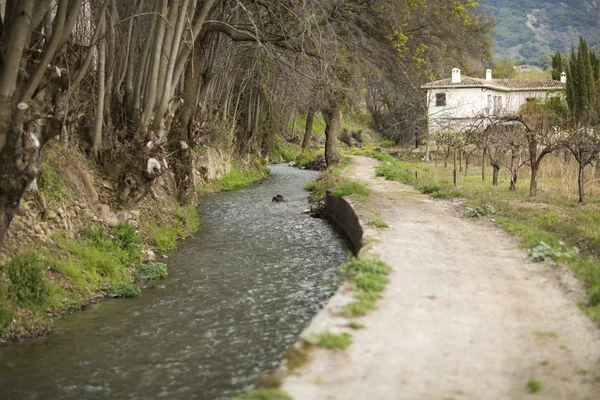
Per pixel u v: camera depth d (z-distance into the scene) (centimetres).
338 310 738
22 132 1065
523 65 18125
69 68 1298
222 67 3684
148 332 1008
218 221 2361
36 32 1208
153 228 1794
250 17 2136
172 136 2291
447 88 5888
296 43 2353
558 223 1537
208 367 848
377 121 7769
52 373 835
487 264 1046
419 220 1619
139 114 1812
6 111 1041
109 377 820
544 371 569
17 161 1053
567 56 7681
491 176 3284
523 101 6506
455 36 2883
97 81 1717
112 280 1312
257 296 1228
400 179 3055
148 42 1811
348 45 2589
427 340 645
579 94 4988
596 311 739
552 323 710
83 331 1013
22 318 1007
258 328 1016
